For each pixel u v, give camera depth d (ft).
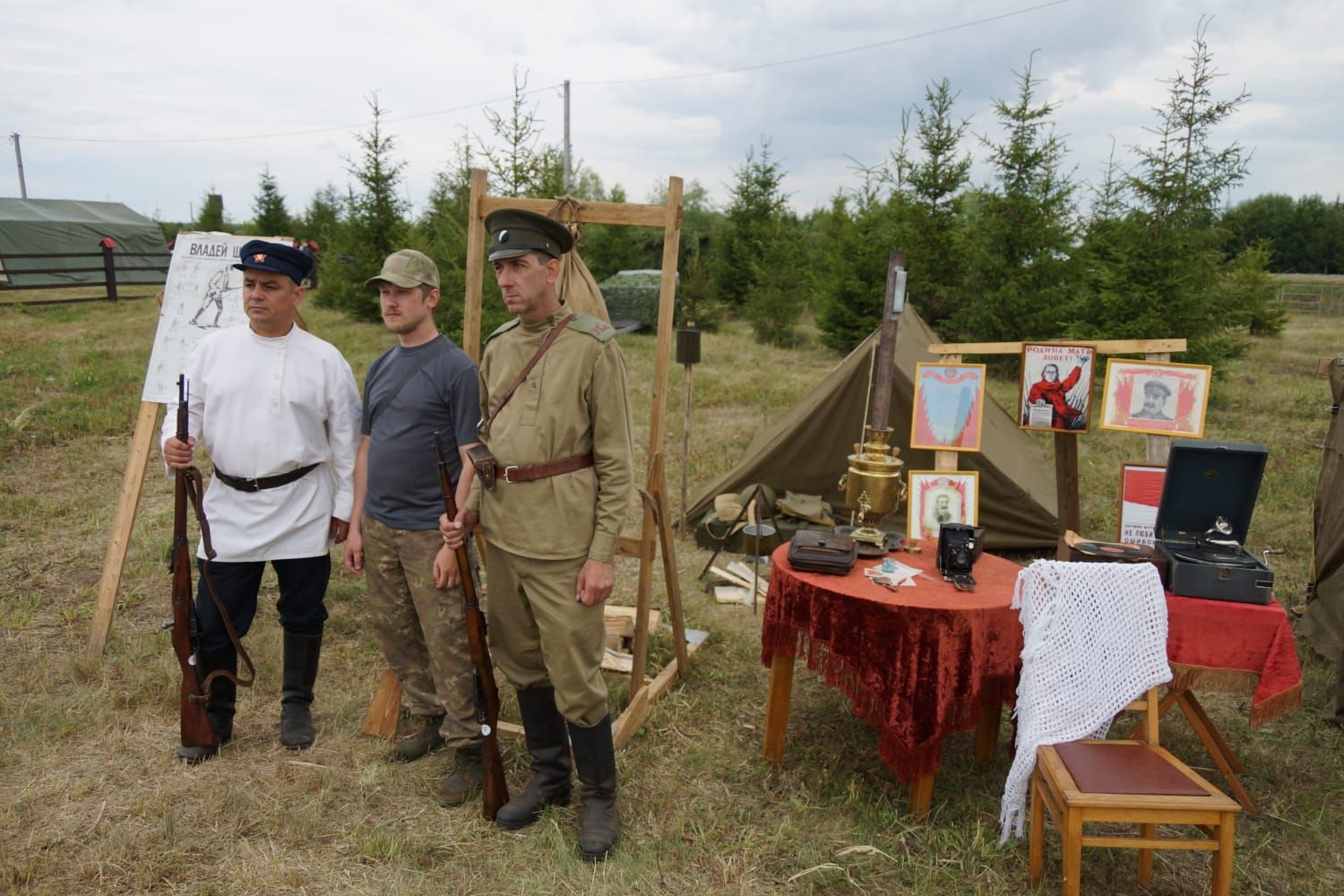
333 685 12.48
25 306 52.75
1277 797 10.32
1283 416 31.96
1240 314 35.09
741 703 12.46
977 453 17.79
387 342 44.37
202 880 8.42
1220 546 9.82
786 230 60.23
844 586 9.87
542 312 8.81
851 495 11.38
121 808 9.41
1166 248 33.47
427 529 9.66
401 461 9.65
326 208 76.33
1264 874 9.03
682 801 10.03
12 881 8.20
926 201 42.27
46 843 8.81
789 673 10.69
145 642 13.38
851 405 18.30
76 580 15.75
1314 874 9.02
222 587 10.37
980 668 9.36
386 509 9.80
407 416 9.60
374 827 9.29
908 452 18.26
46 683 11.98
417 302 9.50
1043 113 38.24
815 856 9.04
